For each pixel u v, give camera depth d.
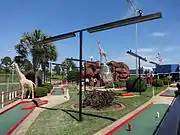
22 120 8.34
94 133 6.26
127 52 15.71
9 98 14.44
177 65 42.97
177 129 1.83
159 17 5.98
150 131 6.77
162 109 11.13
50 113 9.63
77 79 32.88
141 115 9.44
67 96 17.36
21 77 15.29
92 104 10.72
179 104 2.94
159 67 44.69
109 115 8.86
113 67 33.38
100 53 31.48
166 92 20.75
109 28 7.07
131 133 6.57
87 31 7.59
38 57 20.83
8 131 6.61
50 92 21.69
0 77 39.34
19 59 21.14
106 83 29.59
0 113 10.08
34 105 12.20
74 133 6.26
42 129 6.81
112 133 6.56
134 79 20.92
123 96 16.72
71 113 9.35
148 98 15.48
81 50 7.74
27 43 20.61
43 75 24.91
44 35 20.98
